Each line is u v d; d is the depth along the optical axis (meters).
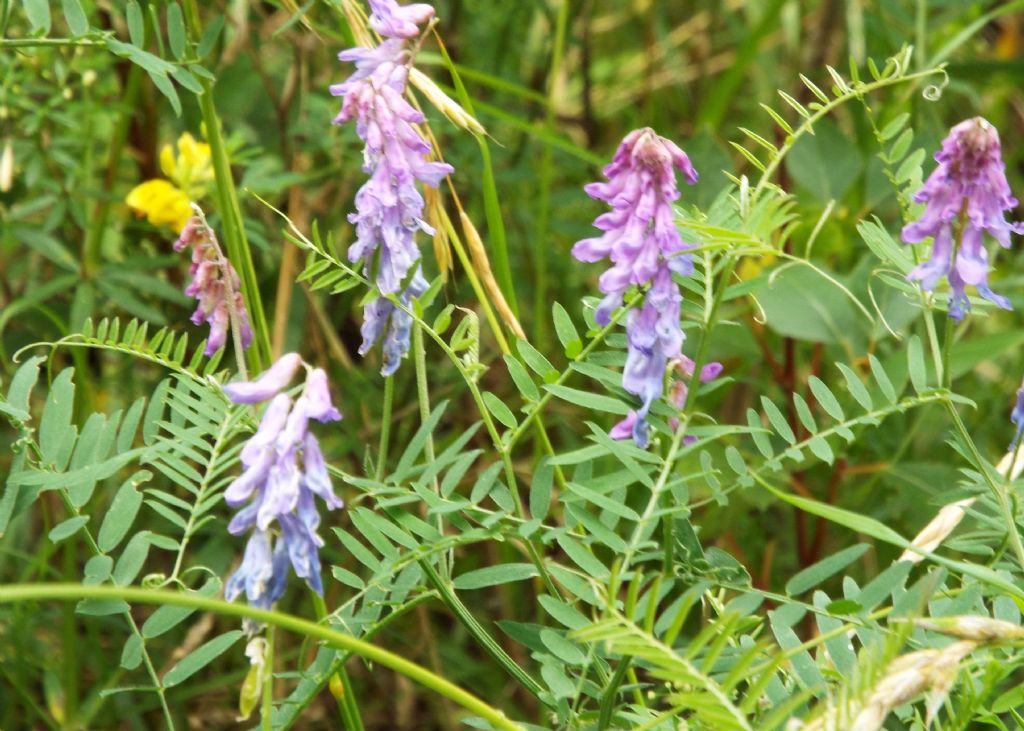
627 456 0.49
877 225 0.52
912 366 0.51
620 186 0.48
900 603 0.49
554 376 0.50
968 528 0.62
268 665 0.48
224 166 0.55
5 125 0.67
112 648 0.67
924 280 0.49
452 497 0.50
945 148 0.49
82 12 0.54
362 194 0.50
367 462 0.52
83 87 0.67
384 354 0.52
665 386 0.50
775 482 0.66
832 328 0.65
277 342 0.66
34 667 0.65
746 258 0.67
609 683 0.49
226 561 0.65
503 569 0.50
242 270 0.56
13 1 0.58
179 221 0.65
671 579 0.49
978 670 0.50
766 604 0.65
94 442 0.51
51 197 0.65
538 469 0.50
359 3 0.58
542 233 0.66
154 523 0.67
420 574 0.51
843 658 0.49
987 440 0.69
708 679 0.45
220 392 0.52
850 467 0.67
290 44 0.69
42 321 0.68
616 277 0.48
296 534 0.47
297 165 0.68
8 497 0.50
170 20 0.55
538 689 0.50
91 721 0.64
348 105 0.50
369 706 0.68
